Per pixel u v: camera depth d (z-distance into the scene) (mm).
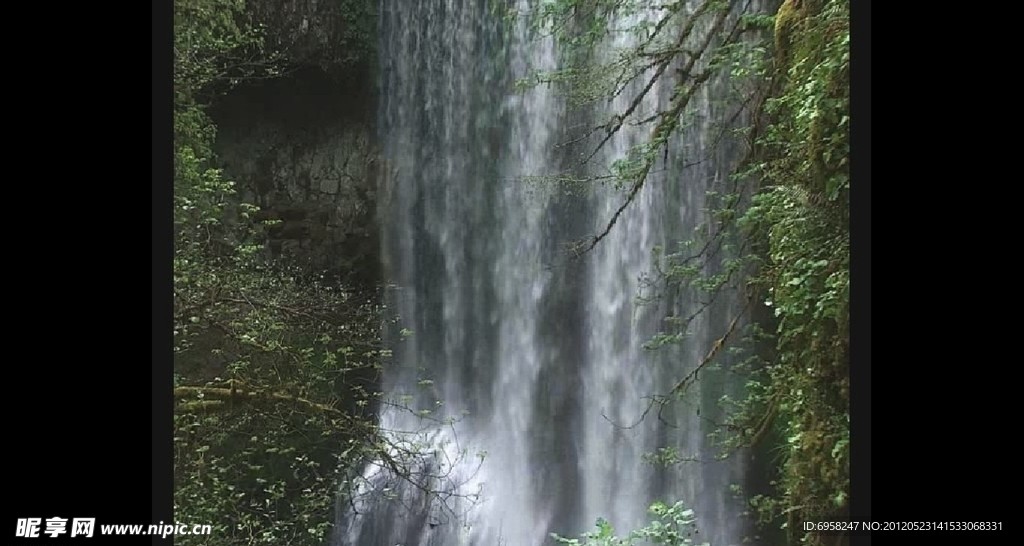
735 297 13797
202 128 8688
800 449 5023
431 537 14602
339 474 10992
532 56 16688
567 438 16906
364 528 13648
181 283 6559
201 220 7043
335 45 15898
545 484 16969
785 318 5559
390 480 9336
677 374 15109
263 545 7676
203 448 6496
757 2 9570
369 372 15875
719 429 9828
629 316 15938
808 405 4992
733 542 12828
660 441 15344
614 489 16016
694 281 8344
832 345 4785
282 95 16359
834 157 4672
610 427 16188
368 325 15438
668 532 5625
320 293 11352
